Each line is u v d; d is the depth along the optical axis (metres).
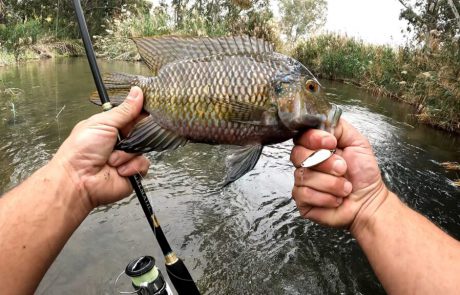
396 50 2.68
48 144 1.14
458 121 1.68
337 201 0.30
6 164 0.99
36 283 0.26
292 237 0.78
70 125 1.32
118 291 0.60
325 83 2.91
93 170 0.32
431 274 0.24
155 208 0.83
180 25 3.75
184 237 0.75
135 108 0.32
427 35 2.52
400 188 1.04
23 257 0.25
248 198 0.91
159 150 0.32
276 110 0.31
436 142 1.49
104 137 0.32
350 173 0.31
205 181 0.97
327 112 0.32
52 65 3.16
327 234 0.80
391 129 1.61
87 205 0.31
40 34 4.05
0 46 3.32
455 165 1.24
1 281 0.24
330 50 3.29
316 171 0.30
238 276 0.66
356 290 0.65
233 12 4.10
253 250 0.73
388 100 2.29
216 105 0.31
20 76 2.43
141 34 3.54
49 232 0.27
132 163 0.34
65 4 4.48
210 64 0.31
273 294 0.63
